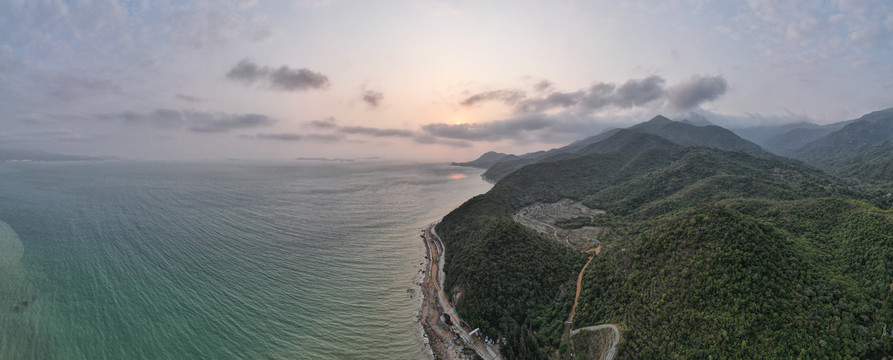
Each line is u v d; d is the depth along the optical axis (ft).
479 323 264.52
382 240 468.34
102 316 252.62
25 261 340.18
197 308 268.82
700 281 212.43
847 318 177.27
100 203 613.93
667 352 192.65
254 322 258.16
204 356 221.05
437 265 384.68
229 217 540.52
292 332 251.60
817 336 172.45
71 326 240.53
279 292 302.25
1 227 449.48
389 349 243.19
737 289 198.90
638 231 390.01
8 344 220.64
